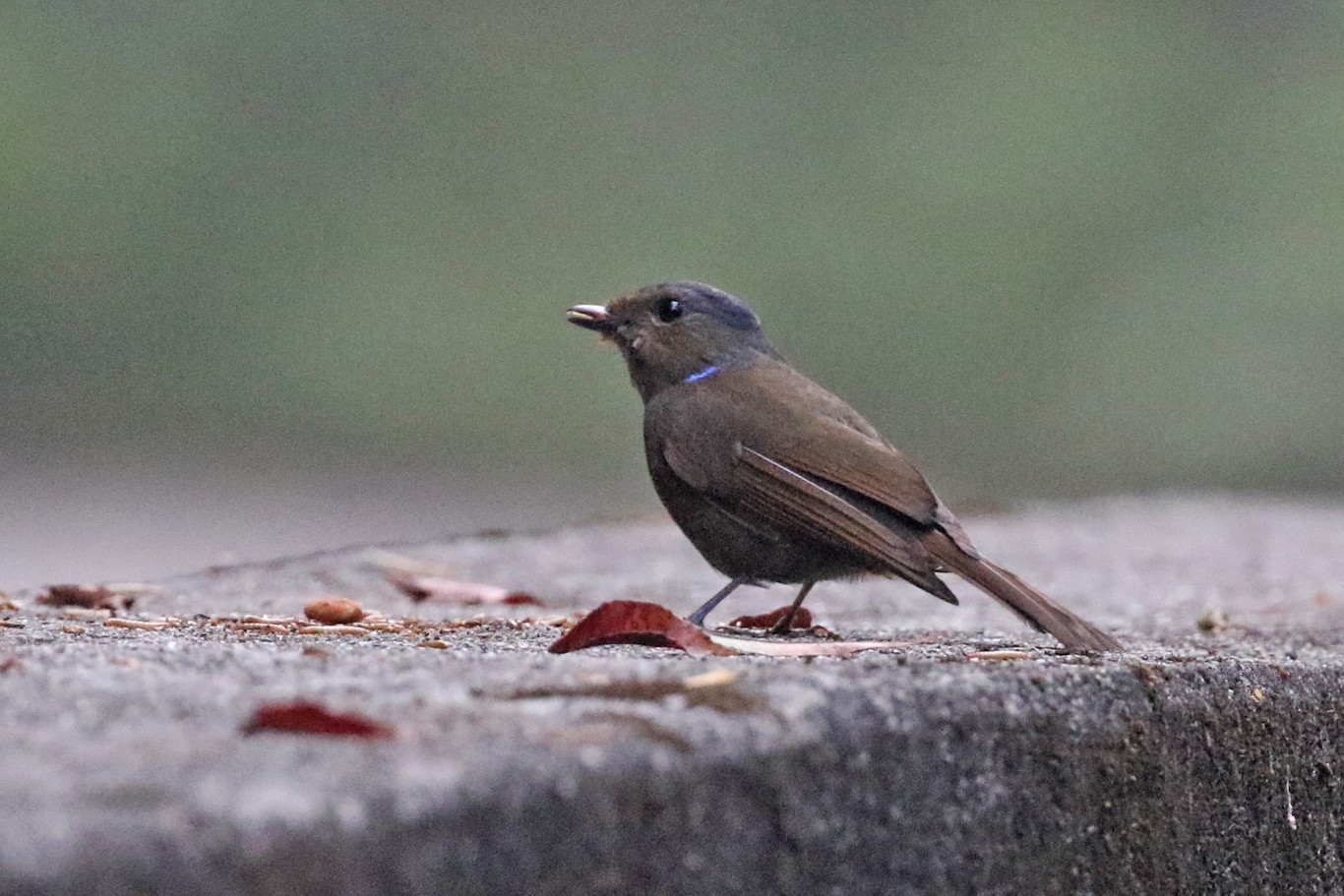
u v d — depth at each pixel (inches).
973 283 944.9
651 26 1002.1
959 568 211.3
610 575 329.1
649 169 992.9
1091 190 945.5
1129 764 150.9
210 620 207.8
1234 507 544.4
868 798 128.4
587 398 921.5
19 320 927.0
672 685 132.3
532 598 275.0
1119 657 173.3
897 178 973.8
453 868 105.7
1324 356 888.9
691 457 240.5
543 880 109.4
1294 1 964.0
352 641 180.5
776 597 297.1
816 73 994.1
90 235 942.4
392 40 991.6
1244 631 243.0
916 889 132.0
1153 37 964.0
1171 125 953.5
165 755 109.7
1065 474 919.7
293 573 302.4
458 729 118.1
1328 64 954.1
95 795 101.7
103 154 951.6
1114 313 925.2
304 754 110.6
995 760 138.6
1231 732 162.7
